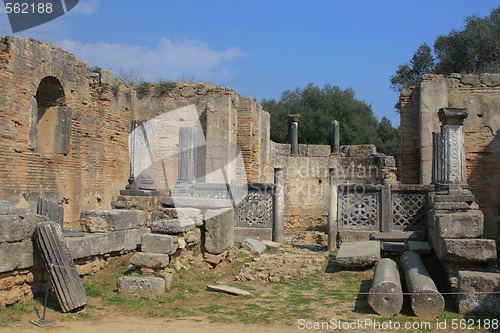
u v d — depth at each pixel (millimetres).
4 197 11672
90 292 7574
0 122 11625
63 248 6832
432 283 6910
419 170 15633
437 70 27703
